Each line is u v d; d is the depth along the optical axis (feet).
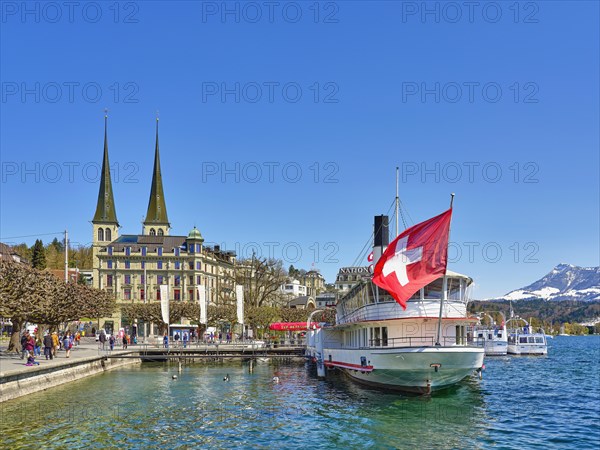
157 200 601.62
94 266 536.83
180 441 101.45
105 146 568.41
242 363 283.18
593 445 103.35
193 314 408.46
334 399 147.23
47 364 161.38
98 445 97.71
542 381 211.00
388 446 99.40
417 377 141.69
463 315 149.48
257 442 101.40
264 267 444.14
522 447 100.99
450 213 135.03
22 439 100.48
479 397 158.92
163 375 213.46
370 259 179.63
